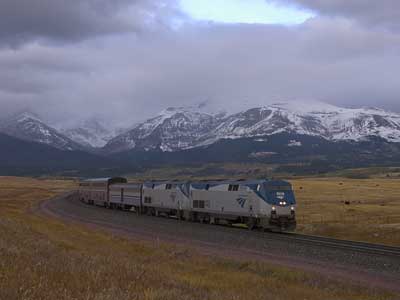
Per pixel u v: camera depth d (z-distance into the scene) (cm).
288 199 4906
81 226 5391
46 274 1383
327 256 3147
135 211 7981
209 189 5794
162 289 1365
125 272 1653
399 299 2019
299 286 2194
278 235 4362
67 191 16988
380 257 3027
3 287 1111
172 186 6656
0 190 15450
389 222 5362
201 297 1416
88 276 1436
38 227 4559
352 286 2217
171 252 3216
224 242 4044
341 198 10369
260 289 1989
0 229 3084
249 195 5050
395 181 18888
